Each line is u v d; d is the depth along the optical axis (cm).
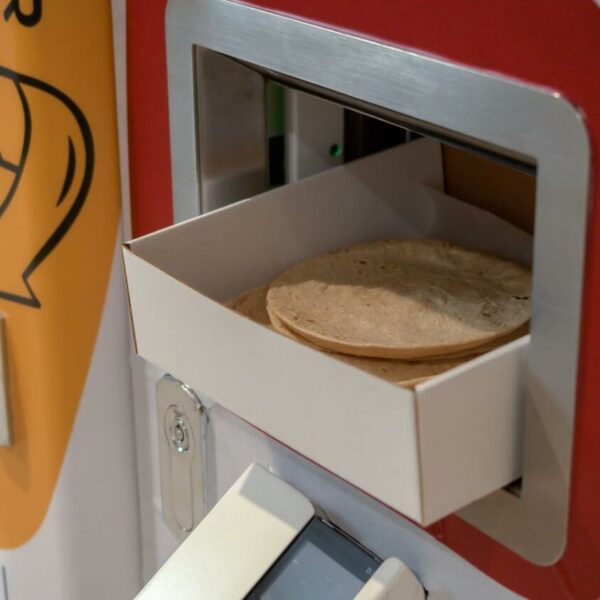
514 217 71
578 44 45
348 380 48
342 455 50
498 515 56
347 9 55
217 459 76
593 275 47
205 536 70
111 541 88
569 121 46
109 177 75
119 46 71
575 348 49
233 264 66
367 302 62
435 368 57
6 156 73
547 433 51
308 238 70
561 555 53
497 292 64
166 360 61
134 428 85
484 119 49
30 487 85
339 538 68
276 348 51
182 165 69
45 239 74
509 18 47
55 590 88
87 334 79
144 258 61
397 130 80
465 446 49
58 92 71
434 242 71
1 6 68
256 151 71
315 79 57
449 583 62
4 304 78
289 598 66
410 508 48
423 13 51
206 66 66
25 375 80
